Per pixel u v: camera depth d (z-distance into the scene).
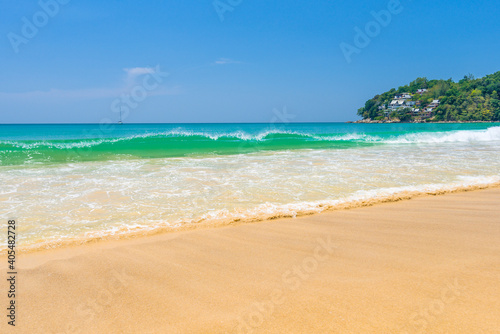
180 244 4.41
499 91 129.62
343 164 11.44
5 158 12.41
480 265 3.61
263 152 15.66
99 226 5.07
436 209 6.09
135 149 16.56
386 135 26.77
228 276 3.46
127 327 2.60
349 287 3.16
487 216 5.64
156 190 7.46
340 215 5.71
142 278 3.42
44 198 6.66
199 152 15.57
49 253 4.08
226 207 6.14
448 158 13.23
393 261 3.77
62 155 13.69
